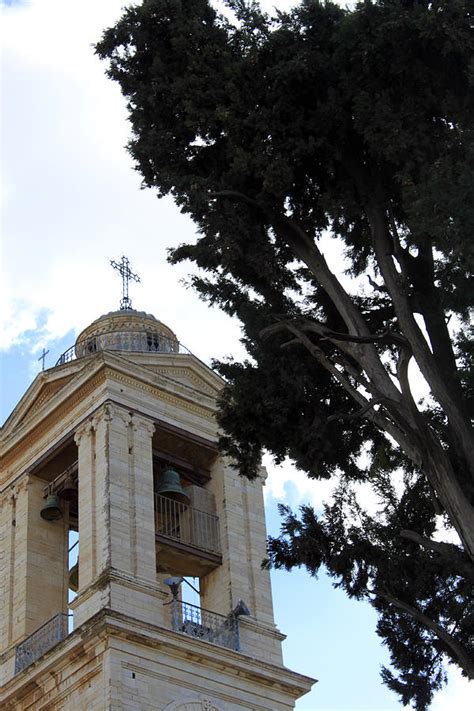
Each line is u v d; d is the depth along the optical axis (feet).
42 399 138.21
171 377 136.15
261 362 87.56
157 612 117.29
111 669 109.60
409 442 79.05
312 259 87.61
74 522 135.44
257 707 118.52
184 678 114.62
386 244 85.35
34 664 116.47
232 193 86.38
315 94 86.94
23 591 126.41
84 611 116.47
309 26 88.43
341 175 87.45
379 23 82.58
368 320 89.25
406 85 83.51
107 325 144.25
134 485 124.36
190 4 91.76
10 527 132.98
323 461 88.02
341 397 89.15
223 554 129.39
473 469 79.10
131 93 91.04
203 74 88.43
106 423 126.72
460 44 79.36
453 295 83.30
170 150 88.94
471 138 80.33
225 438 90.22
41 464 132.98
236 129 86.07
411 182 79.77
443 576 86.89
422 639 88.94
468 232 75.46
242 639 122.93
